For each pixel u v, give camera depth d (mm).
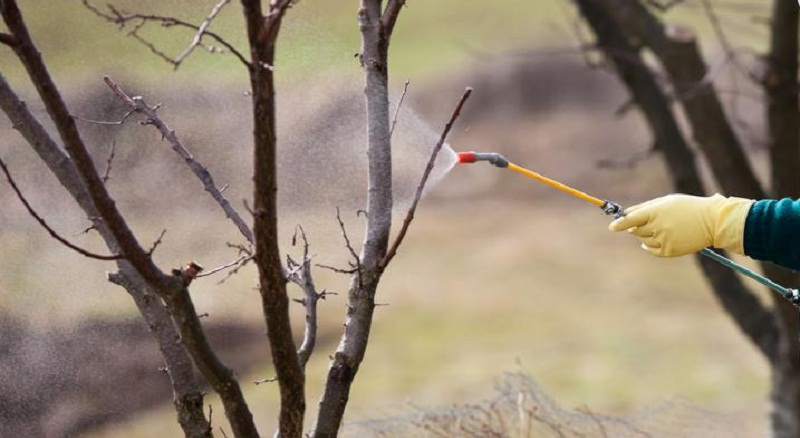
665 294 36906
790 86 14656
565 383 28391
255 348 27953
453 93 55938
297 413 7180
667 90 16125
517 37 59719
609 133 51906
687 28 15055
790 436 15984
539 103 55031
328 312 33031
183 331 6934
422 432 10969
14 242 14250
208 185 8086
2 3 6328
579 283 38719
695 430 12141
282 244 12547
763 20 14859
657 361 30078
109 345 19781
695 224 9031
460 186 52125
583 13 16703
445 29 63844
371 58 8008
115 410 20188
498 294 37656
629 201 48156
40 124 8000
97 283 14484
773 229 8789
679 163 16734
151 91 12289
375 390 28172
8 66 11992
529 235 45000
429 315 35688
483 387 27953
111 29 11312
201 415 8172
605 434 11000
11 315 13898
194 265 6867
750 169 15320
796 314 14656
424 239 45250
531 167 51625
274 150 6477
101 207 6543
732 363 29500
